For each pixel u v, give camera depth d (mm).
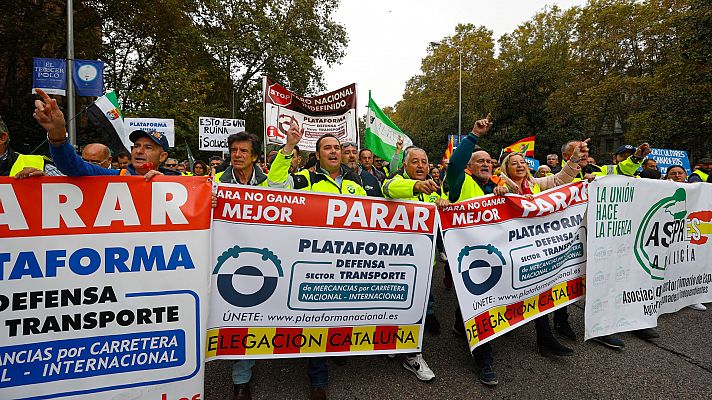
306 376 3008
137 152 2812
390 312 2896
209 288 2430
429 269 2980
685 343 3650
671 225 4008
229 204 2504
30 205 2072
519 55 33688
